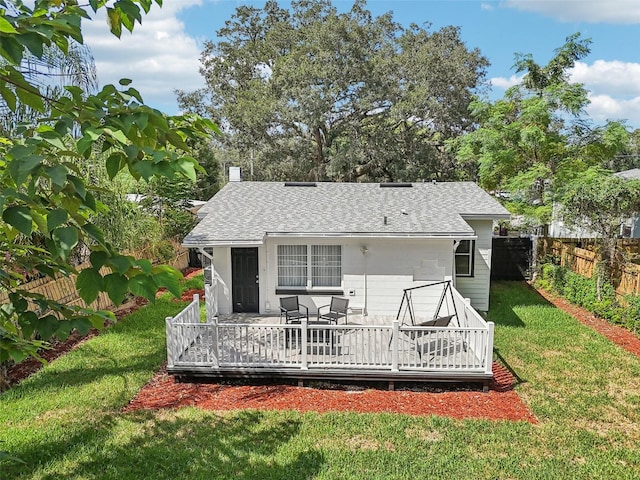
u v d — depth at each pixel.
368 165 29.09
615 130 17.12
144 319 13.08
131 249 14.82
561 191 16.36
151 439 6.74
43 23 1.73
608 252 13.97
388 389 8.59
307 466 6.07
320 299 12.30
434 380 8.45
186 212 22.72
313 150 29.80
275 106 25.61
